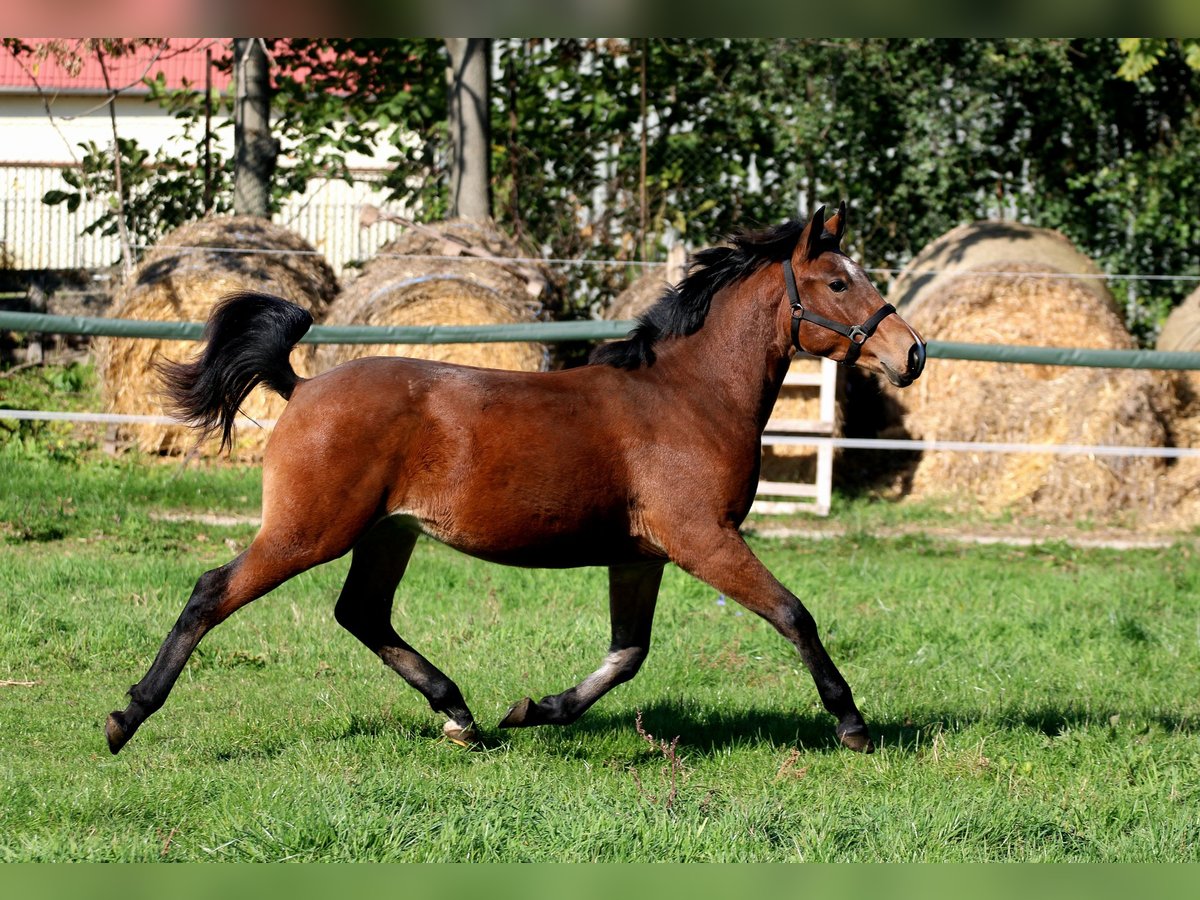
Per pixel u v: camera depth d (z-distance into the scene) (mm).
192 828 4996
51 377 15461
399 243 14602
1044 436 13438
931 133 18031
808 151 18172
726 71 18172
